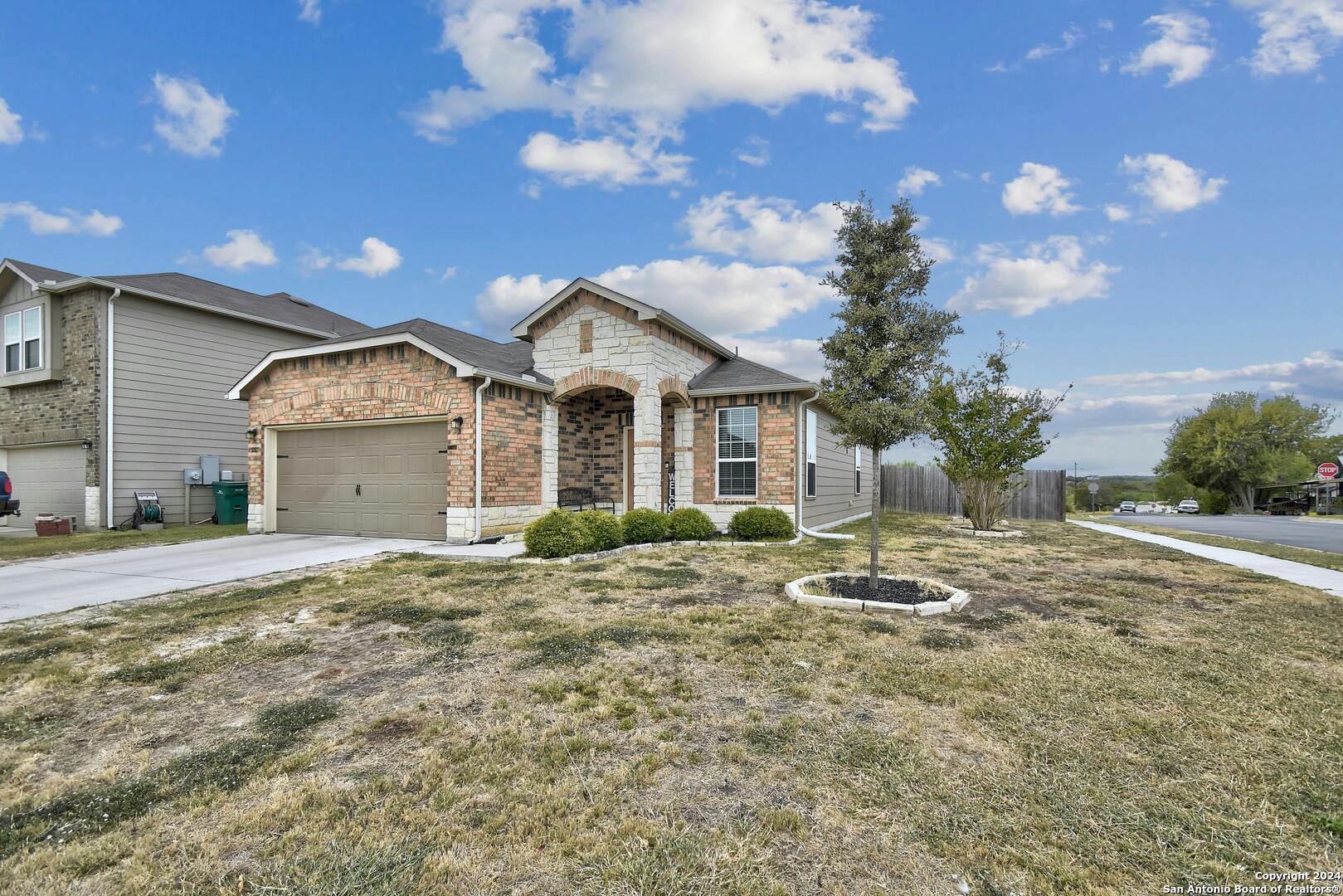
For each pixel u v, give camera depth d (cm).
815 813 268
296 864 234
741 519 1176
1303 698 391
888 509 2236
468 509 1088
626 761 313
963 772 302
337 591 702
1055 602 661
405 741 336
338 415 1225
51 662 470
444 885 222
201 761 316
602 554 965
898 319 673
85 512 1451
